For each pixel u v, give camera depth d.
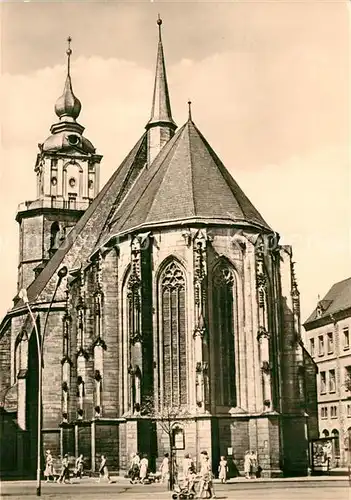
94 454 64.00
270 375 61.50
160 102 79.06
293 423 64.62
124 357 65.81
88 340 68.94
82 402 67.56
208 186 66.25
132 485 56.09
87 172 105.62
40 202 103.06
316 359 90.69
